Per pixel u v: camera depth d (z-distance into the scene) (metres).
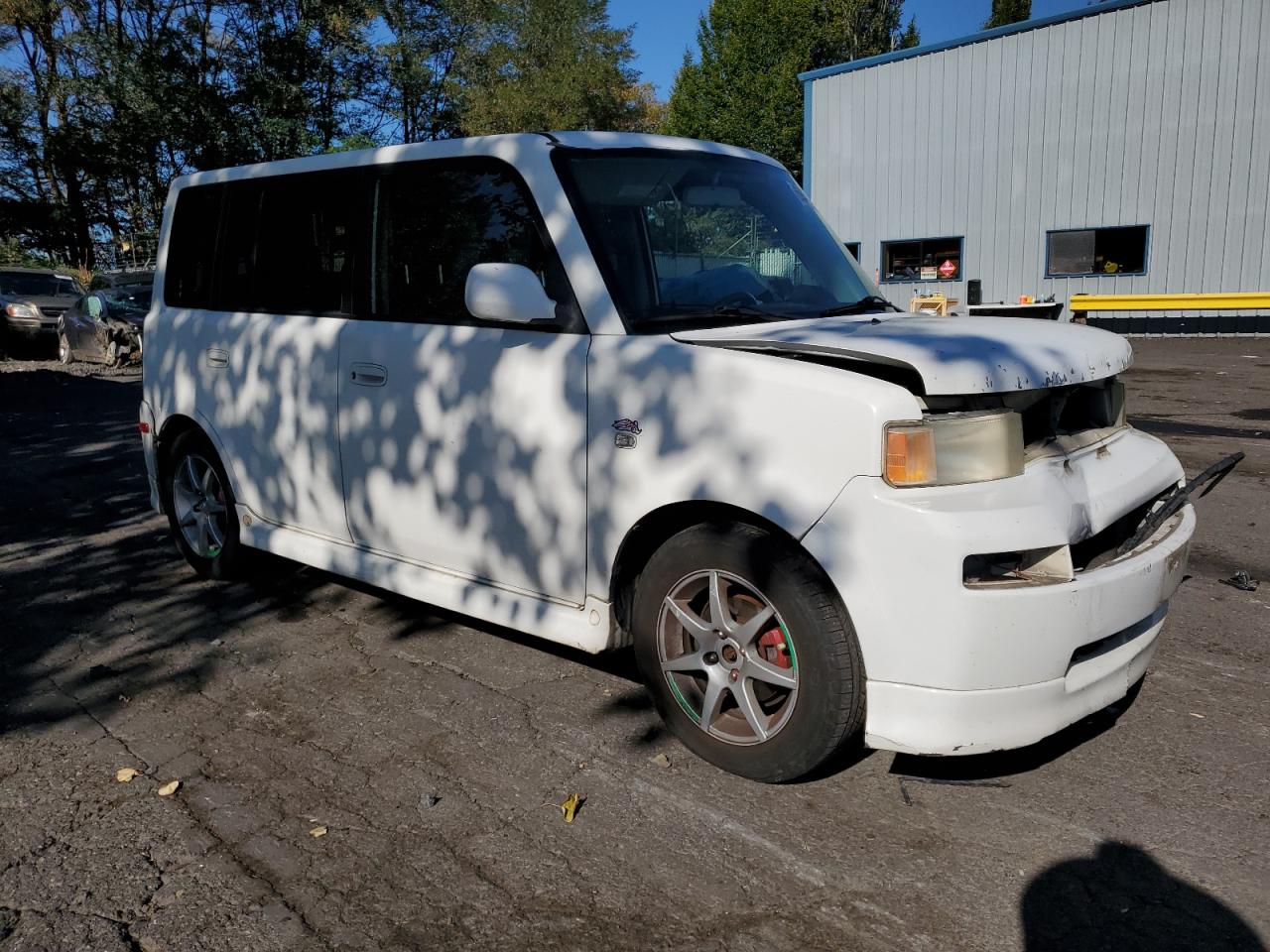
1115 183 20.05
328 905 2.66
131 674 4.23
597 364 3.36
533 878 2.77
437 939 2.53
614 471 3.31
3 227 36.09
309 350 4.43
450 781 3.30
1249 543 5.87
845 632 2.88
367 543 4.34
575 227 3.52
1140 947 2.47
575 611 3.55
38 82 34.75
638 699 3.91
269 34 24.89
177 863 2.87
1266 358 15.73
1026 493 2.84
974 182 21.81
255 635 4.66
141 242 29.55
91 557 5.96
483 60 37.78
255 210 4.85
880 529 2.73
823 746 2.96
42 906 2.67
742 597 3.17
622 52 45.06
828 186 24.08
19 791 3.27
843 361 2.98
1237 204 18.81
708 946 2.48
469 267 3.85
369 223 4.24
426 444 3.95
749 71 49.25
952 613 2.68
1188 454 8.41
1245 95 18.42
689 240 3.77
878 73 22.81
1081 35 19.98
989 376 2.86
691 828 3.00
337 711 3.84
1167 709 3.77
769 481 2.92
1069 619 2.79
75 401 13.05
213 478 5.32
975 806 3.11
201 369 5.09
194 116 24.48
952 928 2.54
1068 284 20.95
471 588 3.88
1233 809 3.08
